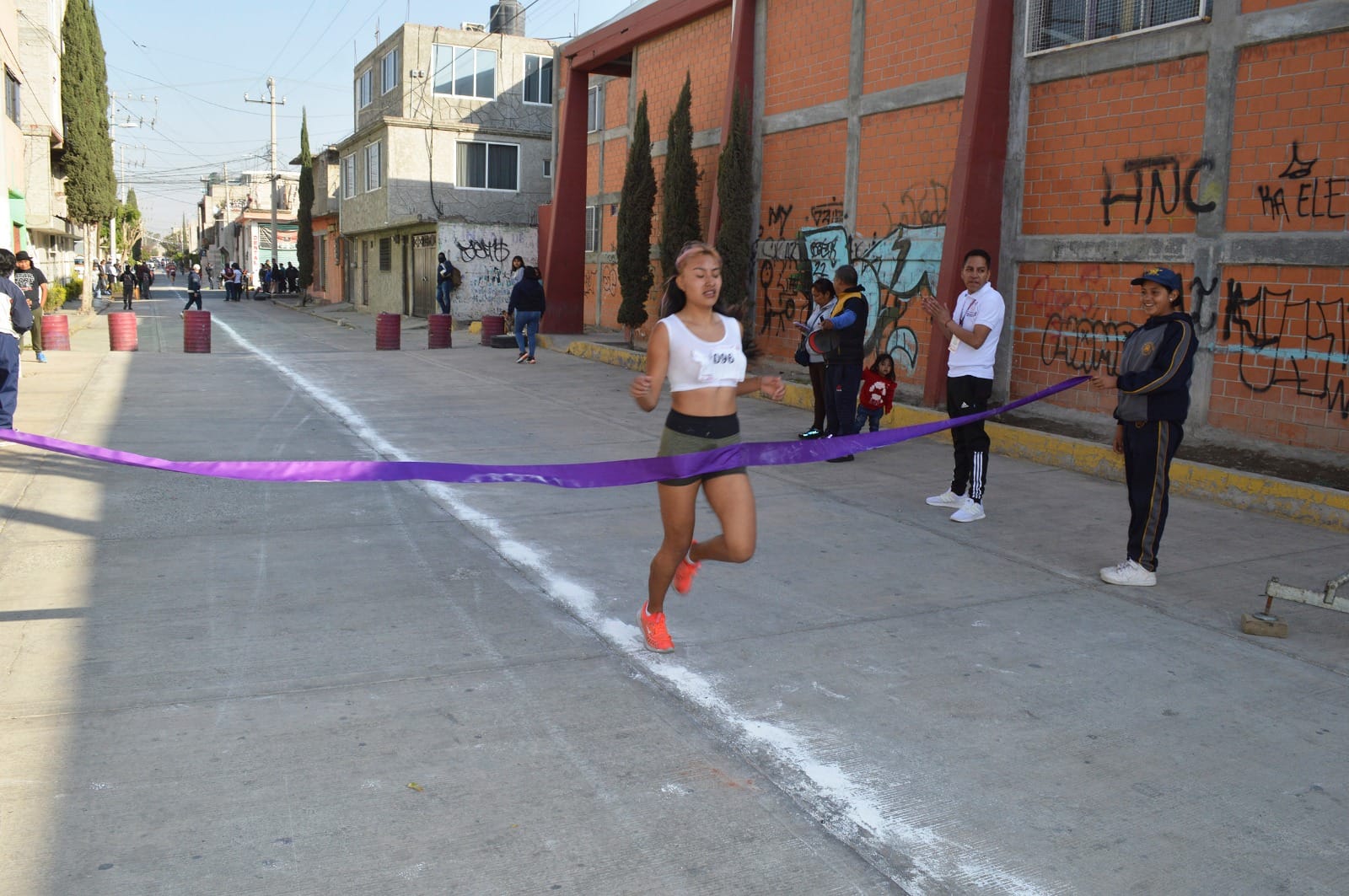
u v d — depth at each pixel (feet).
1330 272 25.52
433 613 16.06
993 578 18.67
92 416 34.14
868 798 10.74
